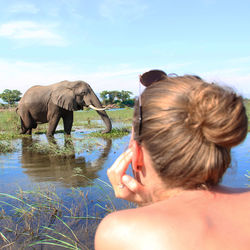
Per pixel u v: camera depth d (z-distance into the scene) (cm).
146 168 79
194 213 65
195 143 67
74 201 349
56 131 1273
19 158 643
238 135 67
